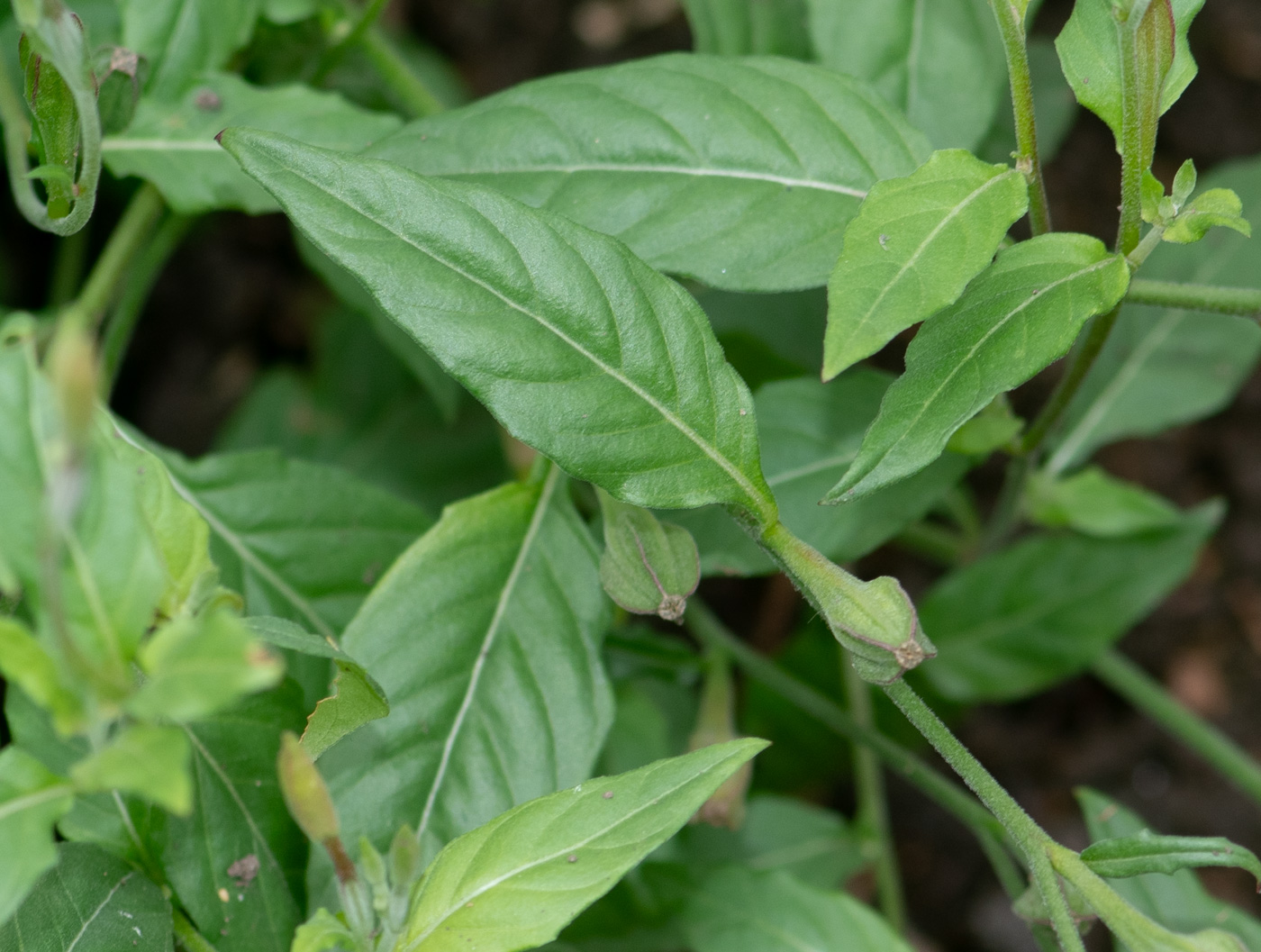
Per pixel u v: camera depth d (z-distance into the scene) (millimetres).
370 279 329
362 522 389
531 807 328
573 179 358
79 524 302
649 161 359
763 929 391
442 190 332
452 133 359
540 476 367
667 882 397
